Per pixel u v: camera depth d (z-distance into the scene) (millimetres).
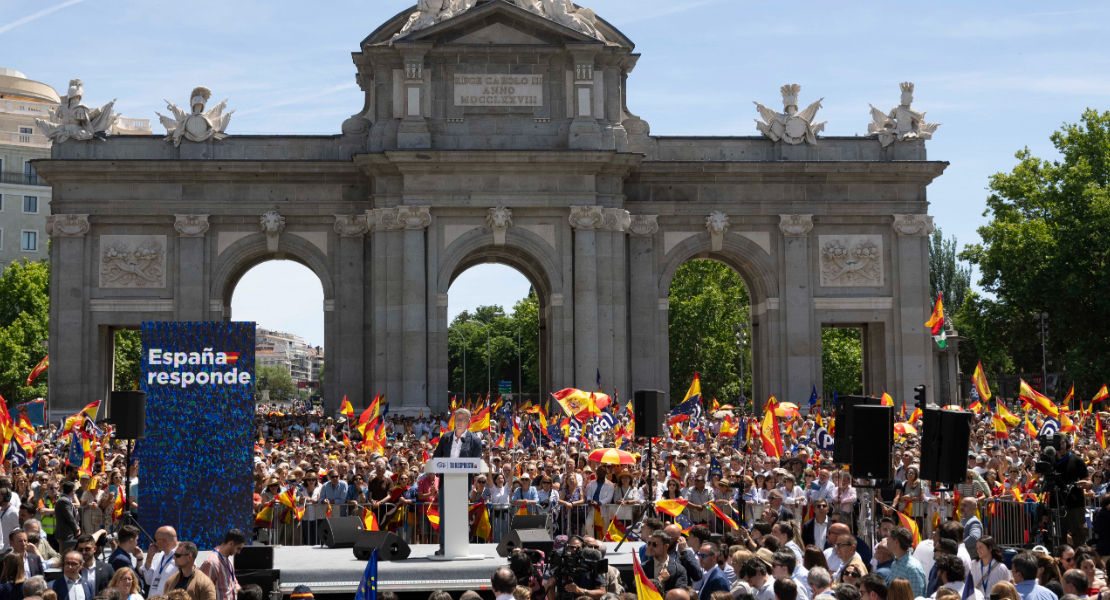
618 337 78500
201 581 21859
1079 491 34000
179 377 30734
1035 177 105125
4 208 166500
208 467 30609
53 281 79312
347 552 31172
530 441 60625
